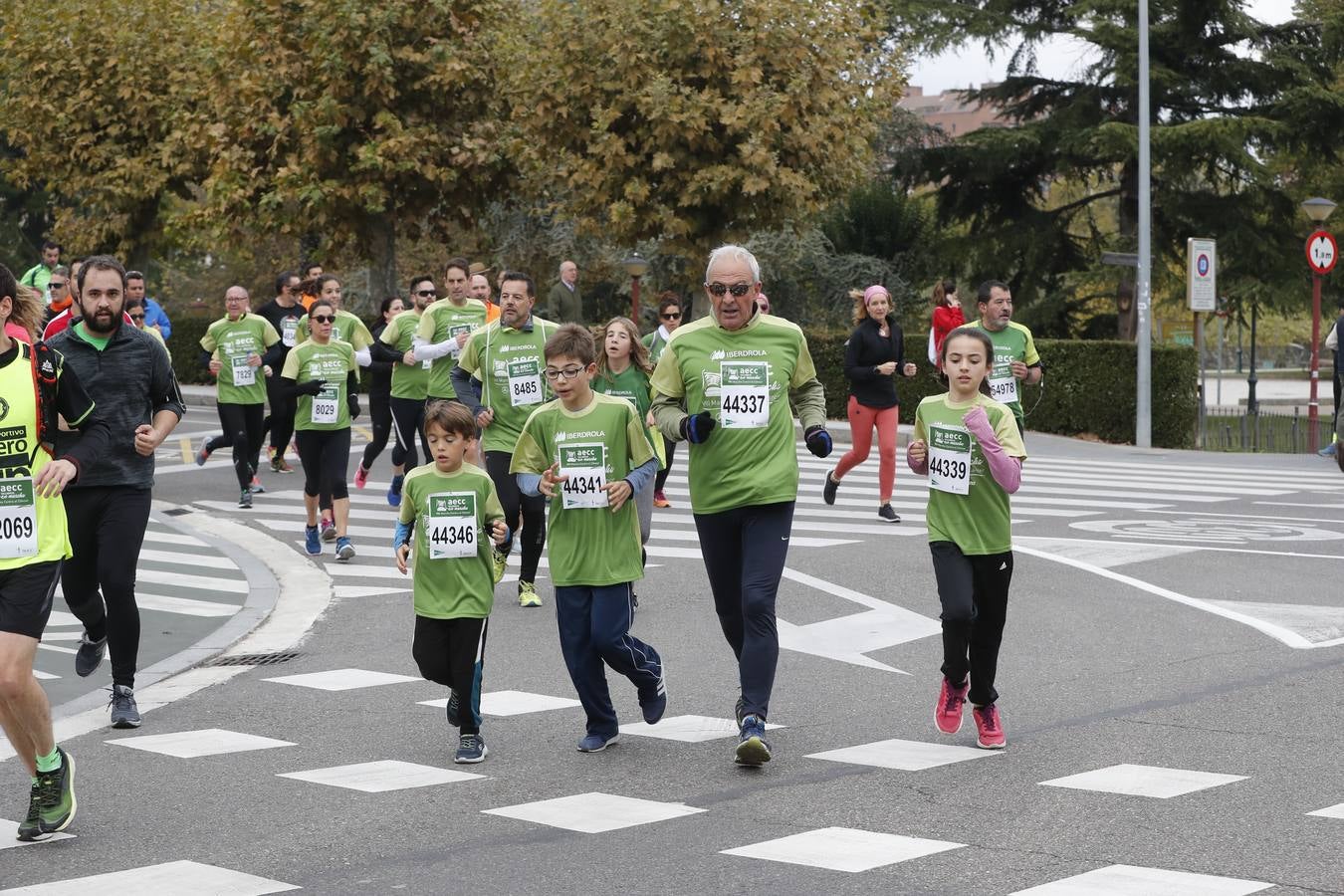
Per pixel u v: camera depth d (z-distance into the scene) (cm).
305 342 1319
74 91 3256
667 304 1447
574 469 696
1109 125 3359
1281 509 1614
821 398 723
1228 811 584
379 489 1772
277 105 2809
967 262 3841
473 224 3027
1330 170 3794
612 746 714
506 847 554
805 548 1333
